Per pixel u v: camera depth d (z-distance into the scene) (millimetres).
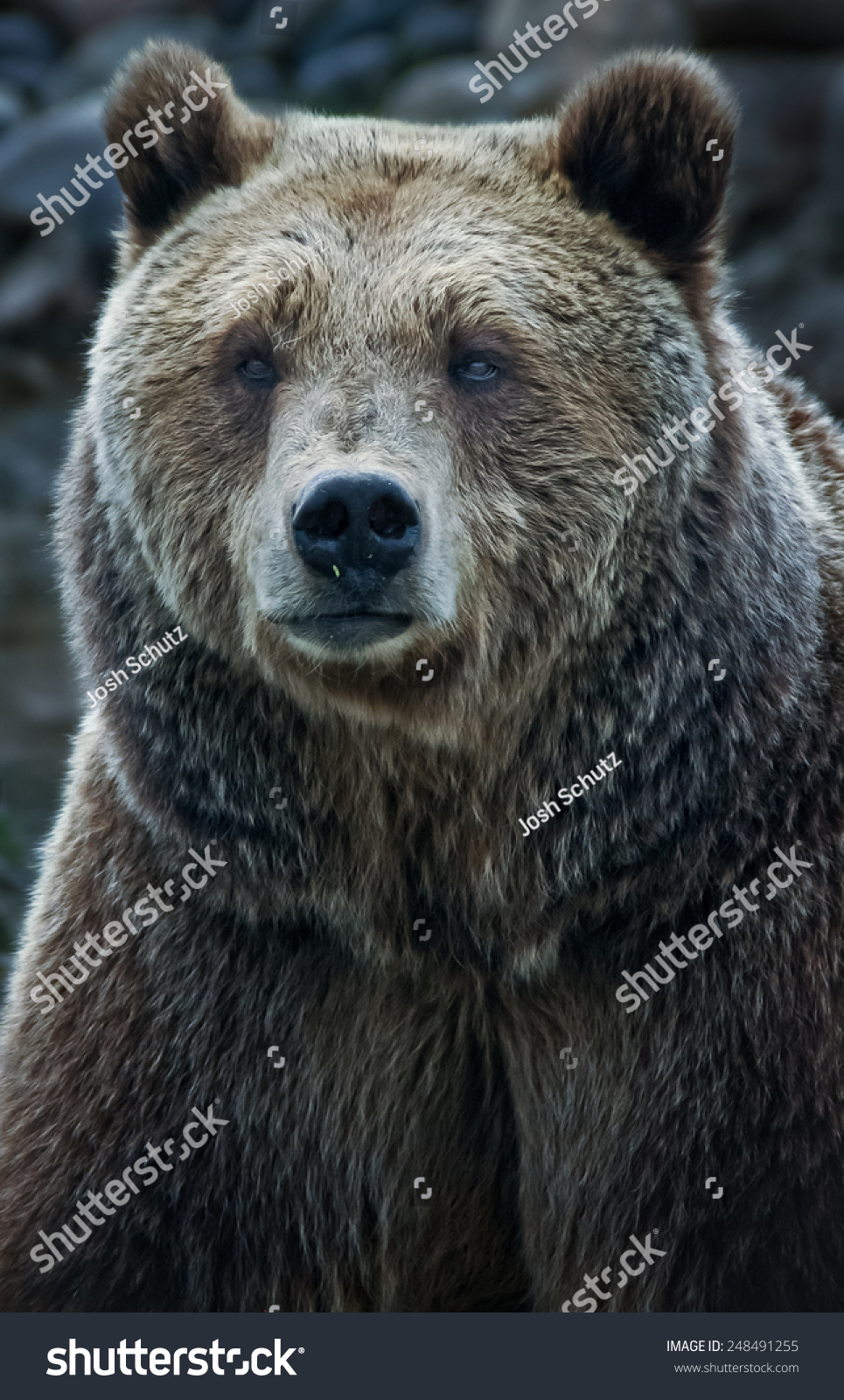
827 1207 7801
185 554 8062
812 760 8125
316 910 8211
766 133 32125
